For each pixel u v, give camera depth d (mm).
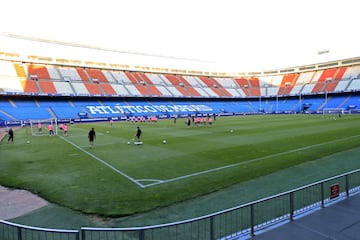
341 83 87438
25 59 77062
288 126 40438
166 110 79000
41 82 71750
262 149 21812
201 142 26438
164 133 35031
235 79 112375
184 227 8836
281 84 104875
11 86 65688
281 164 16812
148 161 18641
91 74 84938
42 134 37688
